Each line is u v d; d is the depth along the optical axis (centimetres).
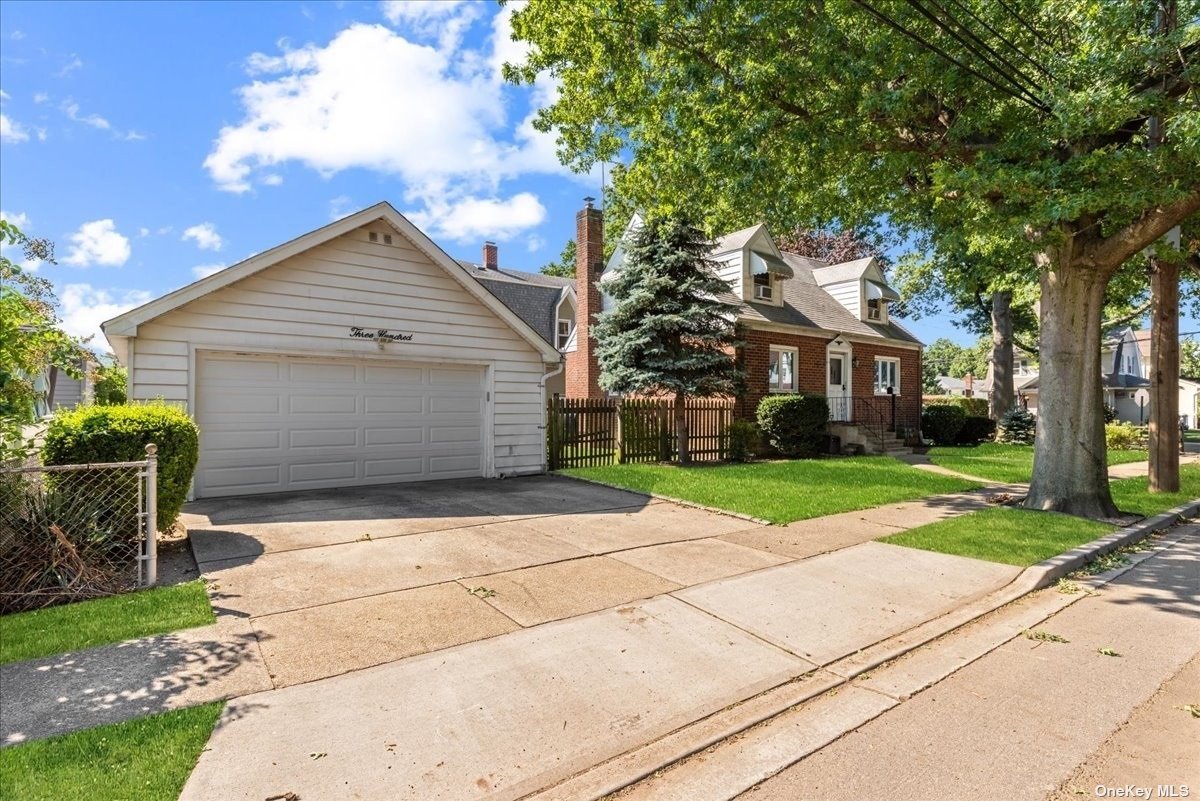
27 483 480
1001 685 357
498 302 1123
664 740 292
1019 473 1294
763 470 1255
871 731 305
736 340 1432
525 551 618
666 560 596
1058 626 456
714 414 1504
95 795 238
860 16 832
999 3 770
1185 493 1031
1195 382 4362
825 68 820
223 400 884
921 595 509
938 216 965
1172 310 1048
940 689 352
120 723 292
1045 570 567
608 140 1079
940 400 2531
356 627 418
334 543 632
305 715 305
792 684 353
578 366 2144
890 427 1980
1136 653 404
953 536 693
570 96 1047
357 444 1006
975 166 765
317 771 260
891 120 855
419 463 1073
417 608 455
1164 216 725
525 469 1187
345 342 975
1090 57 727
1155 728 308
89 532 493
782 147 926
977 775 267
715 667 371
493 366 1144
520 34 1005
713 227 1054
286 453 938
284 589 490
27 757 261
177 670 350
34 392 597
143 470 541
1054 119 737
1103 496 843
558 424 1245
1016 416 2169
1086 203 662
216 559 570
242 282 885
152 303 807
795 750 288
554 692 335
